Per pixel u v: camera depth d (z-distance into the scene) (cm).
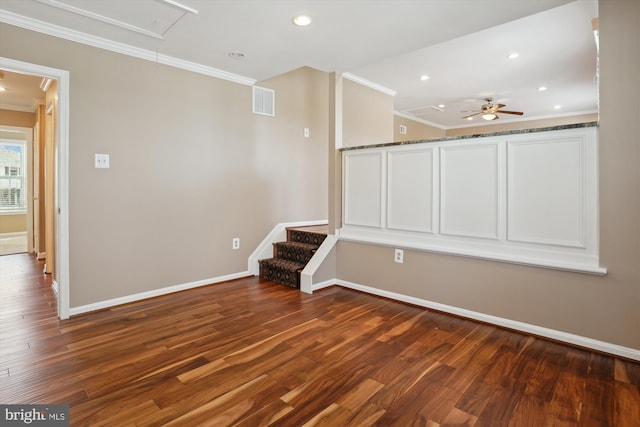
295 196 478
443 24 268
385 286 353
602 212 231
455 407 175
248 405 175
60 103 283
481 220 288
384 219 355
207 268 388
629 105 220
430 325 282
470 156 292
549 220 254
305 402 179
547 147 253
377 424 162
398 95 596
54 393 184
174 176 355
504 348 241
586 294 239
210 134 382
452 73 481
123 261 323
